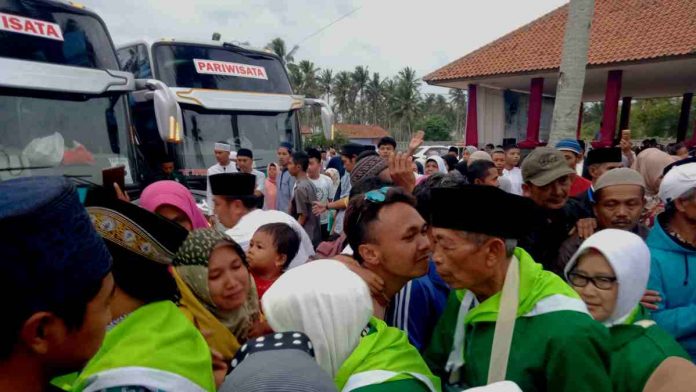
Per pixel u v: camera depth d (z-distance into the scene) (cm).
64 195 91
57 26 496
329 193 664
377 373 137
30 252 84
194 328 140
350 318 138
